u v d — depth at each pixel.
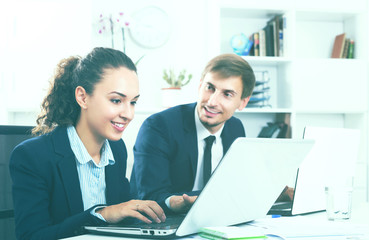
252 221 1.03
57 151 1.08
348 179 1.38
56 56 2.98
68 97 1.13
